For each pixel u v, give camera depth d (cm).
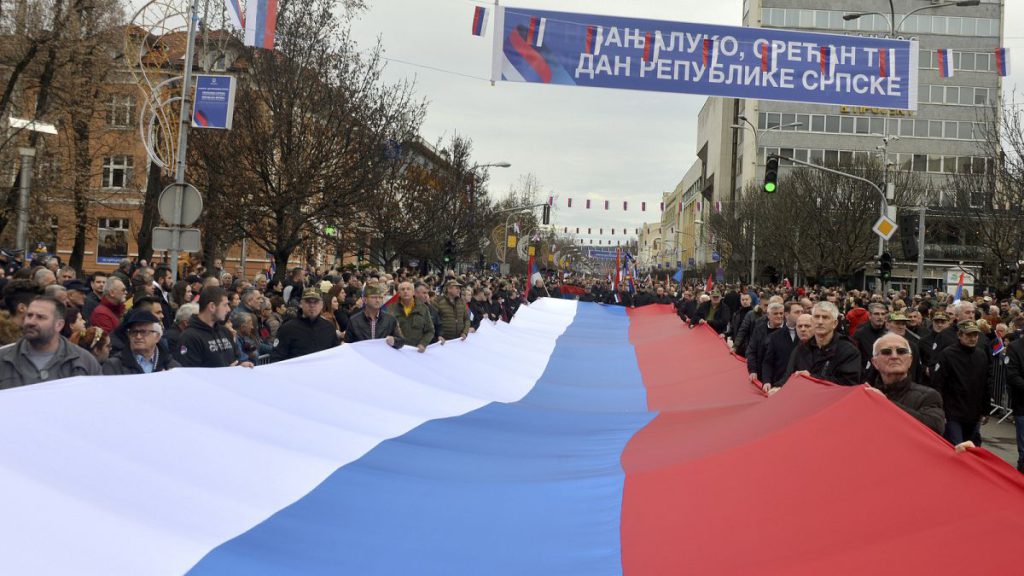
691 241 11094
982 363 955
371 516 446
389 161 2991
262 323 1257
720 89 1445
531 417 796
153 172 3003
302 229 2662
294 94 2433
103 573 331
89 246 4822
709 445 555
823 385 603
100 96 2972
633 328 2178
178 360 737
